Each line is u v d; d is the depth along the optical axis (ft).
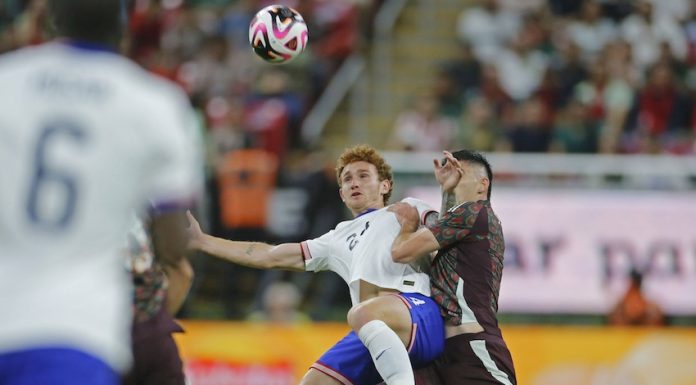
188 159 38.34
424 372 70.79
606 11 196.54
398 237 71.67
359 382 71.51
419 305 69.62
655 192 143.02
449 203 74.23
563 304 139.54
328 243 74.90
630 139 169.78
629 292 140.15
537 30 190.70
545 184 142.61
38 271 35.12
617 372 131.75
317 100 183.62
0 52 162.09
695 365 132.57
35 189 35.35
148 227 54.13
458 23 205.77
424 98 171.94
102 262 36.19
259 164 143.33
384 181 76.18
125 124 37.01
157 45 189.16
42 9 163.22
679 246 141.79
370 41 200.03
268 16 72.79
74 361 34.47
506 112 173.47
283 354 126.82
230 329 127.34
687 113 177.78
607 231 141.49
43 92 36.58
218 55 180.34
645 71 185.78
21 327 34.53
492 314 71.00
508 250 140.05
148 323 54.75
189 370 125.18
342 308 139.74
